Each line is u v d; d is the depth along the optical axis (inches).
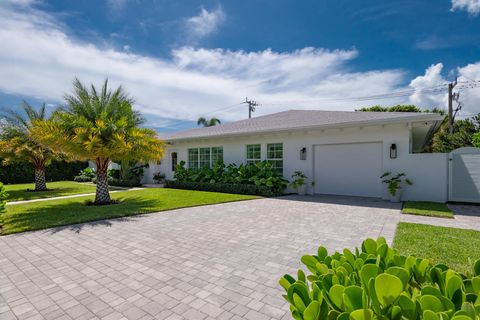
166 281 134.8
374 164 401.1
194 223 256.2
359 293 49.1
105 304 114.4
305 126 419.8
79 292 125.3
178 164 650.8
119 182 709.3
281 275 139.9
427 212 281.0
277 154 494.9
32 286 131.9
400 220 255.9
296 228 232.1
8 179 788.6
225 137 546.3
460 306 50.2
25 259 167.9
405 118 339.0
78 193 534.9
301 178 453.7
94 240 205.3
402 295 46.4
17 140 544.4
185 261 160.6
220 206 350.0
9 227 245.0
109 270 149.5
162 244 193.3
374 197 400.8
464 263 146.9
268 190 433.7
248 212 307.1
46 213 309.7
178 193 491.2
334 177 438.3
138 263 158.7
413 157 365.4
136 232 226.5
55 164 894.4
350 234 211.6
